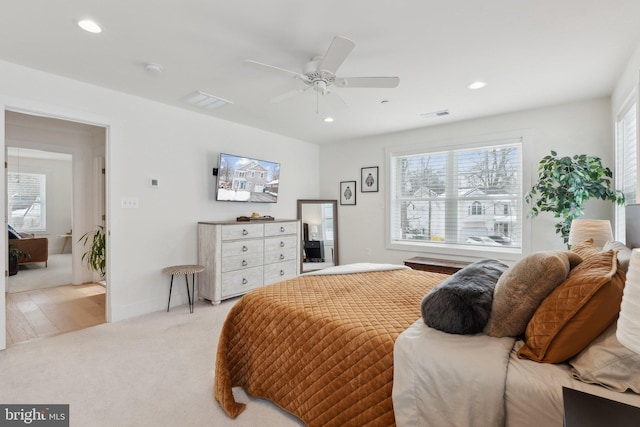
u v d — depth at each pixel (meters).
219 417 1.77
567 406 0.85
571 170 3.02
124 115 3.22
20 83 2.58
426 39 2.18
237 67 2.60
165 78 2.84
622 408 0.84
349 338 1.48
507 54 2.39
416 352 1.28
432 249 4.45
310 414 1.60
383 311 1.70
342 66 2.57
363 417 1.39
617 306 1.07
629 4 1.81
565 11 1.88
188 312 3.45
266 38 2.17
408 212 4.77
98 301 3.86
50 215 7.77
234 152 4.28
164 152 3.56
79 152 4.69
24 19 1.96
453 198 4.36
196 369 2.26
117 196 3.20
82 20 1.97
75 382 2.09
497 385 1.10
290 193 5.16
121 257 3.24
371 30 2.08
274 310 1.84
